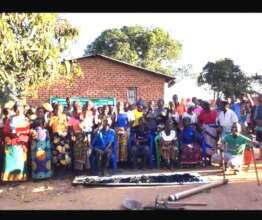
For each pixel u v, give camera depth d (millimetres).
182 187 10023
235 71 41438
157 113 13117
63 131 11938
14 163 10969
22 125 11016
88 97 23781
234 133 11477
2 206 8922
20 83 10289
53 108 12273
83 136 11961
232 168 11484
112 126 12680
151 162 12625
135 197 9219
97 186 10406
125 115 12828
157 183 10320
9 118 10977
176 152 12539
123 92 24266
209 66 42500
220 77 41469
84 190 10078
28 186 10711
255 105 14633
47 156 11352
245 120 14992
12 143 10938
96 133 12141
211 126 12844
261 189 9820
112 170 12297
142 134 12758
